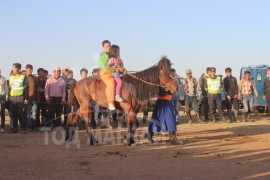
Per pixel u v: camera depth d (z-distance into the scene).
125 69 11.62
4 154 10.14
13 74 15.97
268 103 20.33
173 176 7.47
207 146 11.13
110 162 8.97
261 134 14.02
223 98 21.50
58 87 16.42
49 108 16.50
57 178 7.47
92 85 11.91
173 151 10.36
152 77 11.49
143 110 11.73
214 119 19.83
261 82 24.31
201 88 21.48
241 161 8.84
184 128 16.61
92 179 7.35
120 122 16.58
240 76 25.03
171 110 11.54
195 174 7.60
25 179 7.41
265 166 8.23
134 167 8.37
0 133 15.54
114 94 11.42
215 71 19.55
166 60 11.50
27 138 13.73
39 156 9.84
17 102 15.82
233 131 15.09
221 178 7.24
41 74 17.05
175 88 11.41
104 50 11.74
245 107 20.05
